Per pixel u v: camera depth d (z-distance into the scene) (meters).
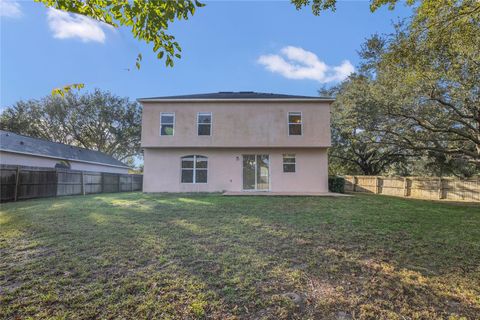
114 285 3.16
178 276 3.40
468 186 14.95
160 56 3.35
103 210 7.87
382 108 13.66
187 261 3.89
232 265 3.76
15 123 25.06
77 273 3.48
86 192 15.12
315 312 2.69
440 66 7.85
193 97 15.02
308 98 14.09
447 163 19.50
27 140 17.80
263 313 2.66
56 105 25.81
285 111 14.22
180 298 2.89
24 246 4.49
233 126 14.20
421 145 16.09
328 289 3.14
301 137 14.01
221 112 14.31
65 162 19.09
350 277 3.46
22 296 2.91
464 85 9.53
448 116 13.06
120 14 3.01
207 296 2.93
